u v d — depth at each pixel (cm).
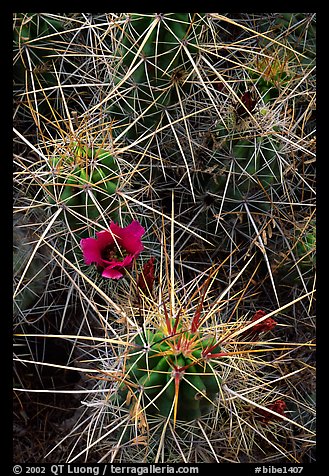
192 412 49
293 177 66
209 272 65
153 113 61
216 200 63
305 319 65
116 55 61
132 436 53
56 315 66
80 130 58
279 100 63
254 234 63
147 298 52
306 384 64
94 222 54
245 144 59
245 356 56
